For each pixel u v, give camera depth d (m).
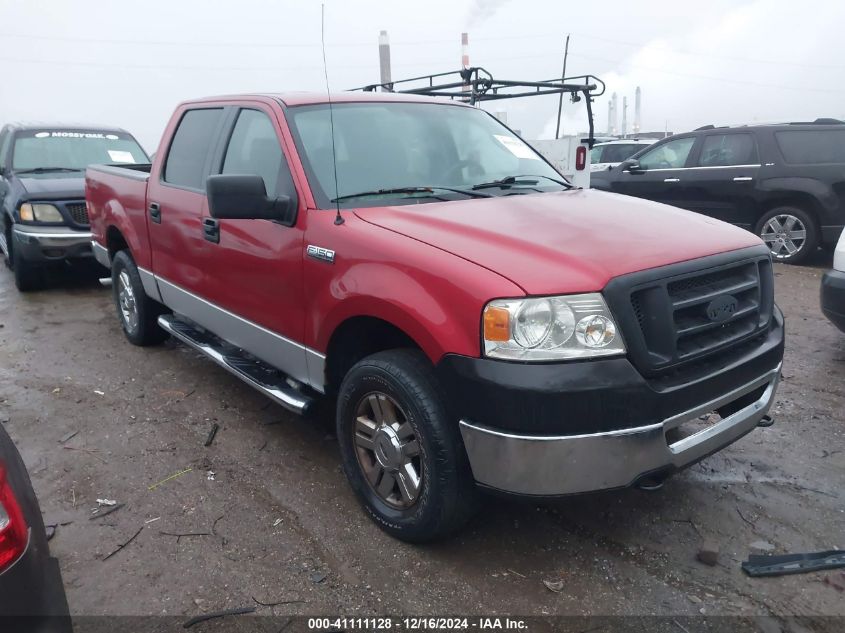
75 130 9.09
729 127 9.42
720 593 2.71
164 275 4.82
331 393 3.41
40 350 5.73
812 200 8.67
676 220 3.19
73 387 4.88
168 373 5.13
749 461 3.74
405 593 2.73
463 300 2.53
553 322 2.42
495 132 4.36
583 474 2.46
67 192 7.57
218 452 3.90
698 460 2.80
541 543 3.04
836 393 4.62
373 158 3.66
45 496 3.46
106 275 8.72
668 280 2.60
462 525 2.91
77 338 6.04
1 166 8.64
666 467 2.62
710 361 2.82
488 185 3.74
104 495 3.46
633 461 2.50
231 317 4.01
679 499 3.38
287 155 3.50
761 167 8.99
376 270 2.87
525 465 2.46
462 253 2.67
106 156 9.00
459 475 2.73
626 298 2.48
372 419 3.14
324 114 3.76
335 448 3.95
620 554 2.96
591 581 2.79
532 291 2.43
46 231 7.44
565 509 3.30
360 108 3.92
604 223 3.01
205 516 3.27
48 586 1.88
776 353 3.10
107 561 2.94
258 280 3.65
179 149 4.69
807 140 8.79
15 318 6.77
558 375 2.39
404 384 2.78
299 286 3.33
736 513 3.25
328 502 3.38
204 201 4.14
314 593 2.73
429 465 2.75
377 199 3.43
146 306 5.46
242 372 3.91
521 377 2.41
